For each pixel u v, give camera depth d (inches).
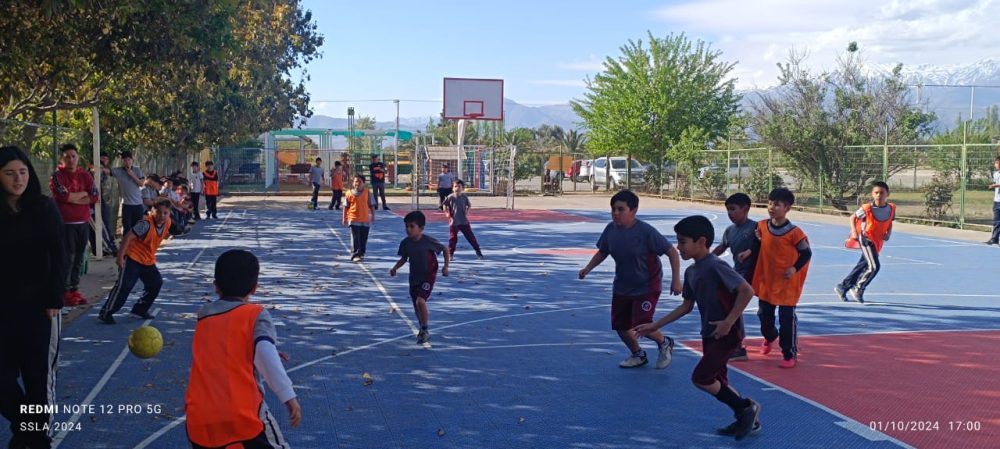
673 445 232.2
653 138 1721.2
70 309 415.5
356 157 2057.1
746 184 1362.0
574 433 241.4
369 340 359.9
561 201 1581.0
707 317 240.5
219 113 1227.9
